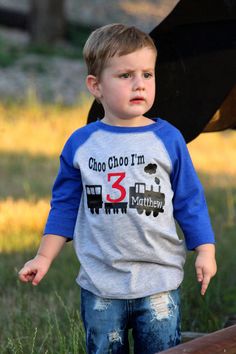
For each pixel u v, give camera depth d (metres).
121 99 9.06
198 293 14.31
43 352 11.71
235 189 24.92
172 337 9.02
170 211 9.07
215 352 8.28
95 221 9.03
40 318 13.25
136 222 8.88
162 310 8.94
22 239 18.56
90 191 9.05
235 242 18.39
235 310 14.01
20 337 11.98
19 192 23.92
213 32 10.63
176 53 10.75
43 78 42.69
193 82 10.78
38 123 34.66
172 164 9.10
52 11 49.91
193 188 9.17
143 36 9.16
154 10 10.88
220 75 10.69
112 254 8.95
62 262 17.11
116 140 9.11
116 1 48.56
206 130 12.12
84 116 36.25
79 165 9.17
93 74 9.31
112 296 8.96
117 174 8.98
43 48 47.56
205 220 9.12
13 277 15.88
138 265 8.95
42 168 28.00
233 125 12.05
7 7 54.66
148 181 8.95
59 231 9.37
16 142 31.77
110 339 9.06
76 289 15.20
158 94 10.88
